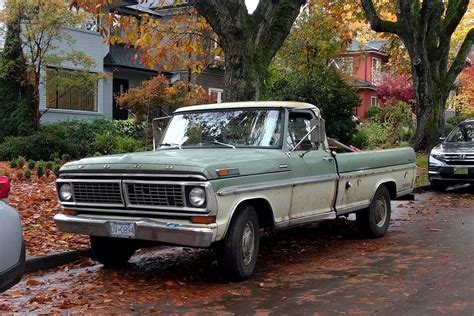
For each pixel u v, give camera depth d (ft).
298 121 25.59
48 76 72.18
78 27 77.30
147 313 17.90
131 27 48.24
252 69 39.01
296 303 18.84
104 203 21.34
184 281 21.81
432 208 41.52
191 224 19.53
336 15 79.41
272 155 22.88
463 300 18.95
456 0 77.92
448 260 24.72
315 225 33.06
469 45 77.71
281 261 25.14
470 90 136.77
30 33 64.69
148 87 76.64
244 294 19.90
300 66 83.61
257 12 40.14
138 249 27.48
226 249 20.59
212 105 26.61
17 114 69.72
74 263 25.00
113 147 67.62
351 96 65.67
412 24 70.54
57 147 65.51
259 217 22.95
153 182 20.03
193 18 50.52
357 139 74.49
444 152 49.62
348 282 21.38
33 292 20.56
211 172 19.54
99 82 84.02
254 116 25.04
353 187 27.68
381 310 17.99
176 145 25.16
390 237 30.58
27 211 33.40
